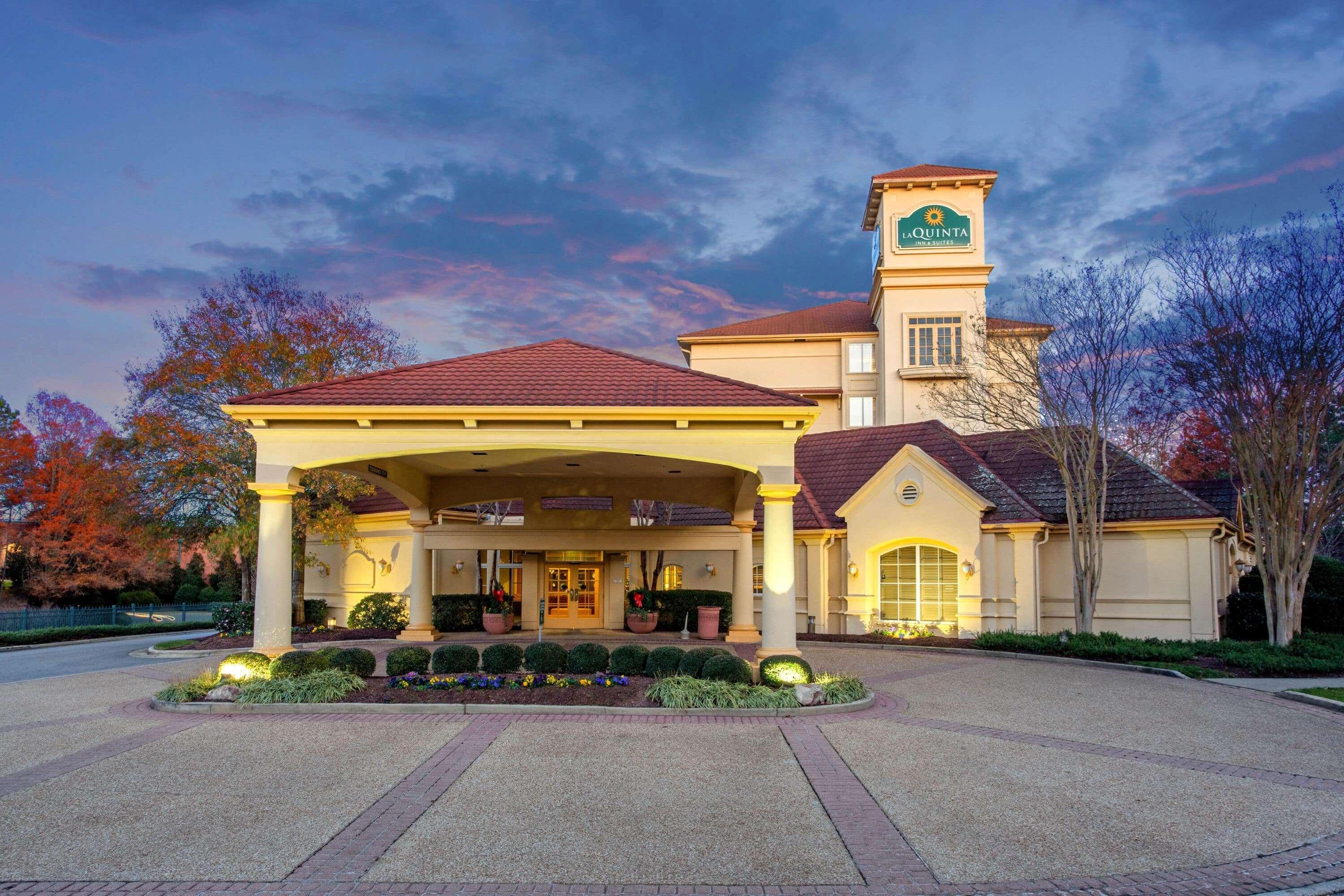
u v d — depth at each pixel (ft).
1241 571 87.10
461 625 86.79
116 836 23.63
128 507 98.22
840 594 82.58
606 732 36.32
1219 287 64.49
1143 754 33.58
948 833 24.21
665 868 21.58
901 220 132.98
